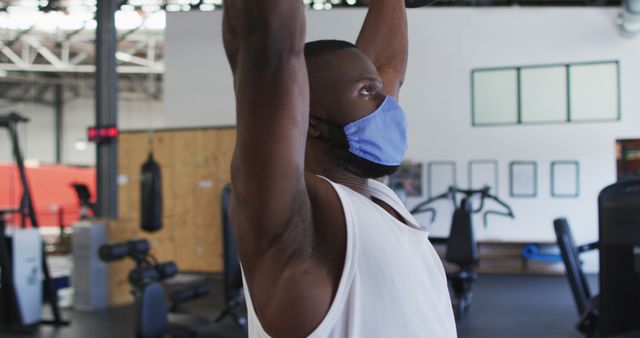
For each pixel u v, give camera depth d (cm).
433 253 78
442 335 73
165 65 1029
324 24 965
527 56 952
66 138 1877
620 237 266
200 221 948
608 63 928
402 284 68
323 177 71
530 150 948
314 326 65
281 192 61
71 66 1565
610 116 927
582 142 934
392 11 114
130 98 1861
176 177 959
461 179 963
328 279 65
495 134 957
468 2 1080
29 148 1861
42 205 1352
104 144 766
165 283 884
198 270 945
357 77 76
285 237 63
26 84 1855
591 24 934
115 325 627
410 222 84
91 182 1404
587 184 933
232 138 940
